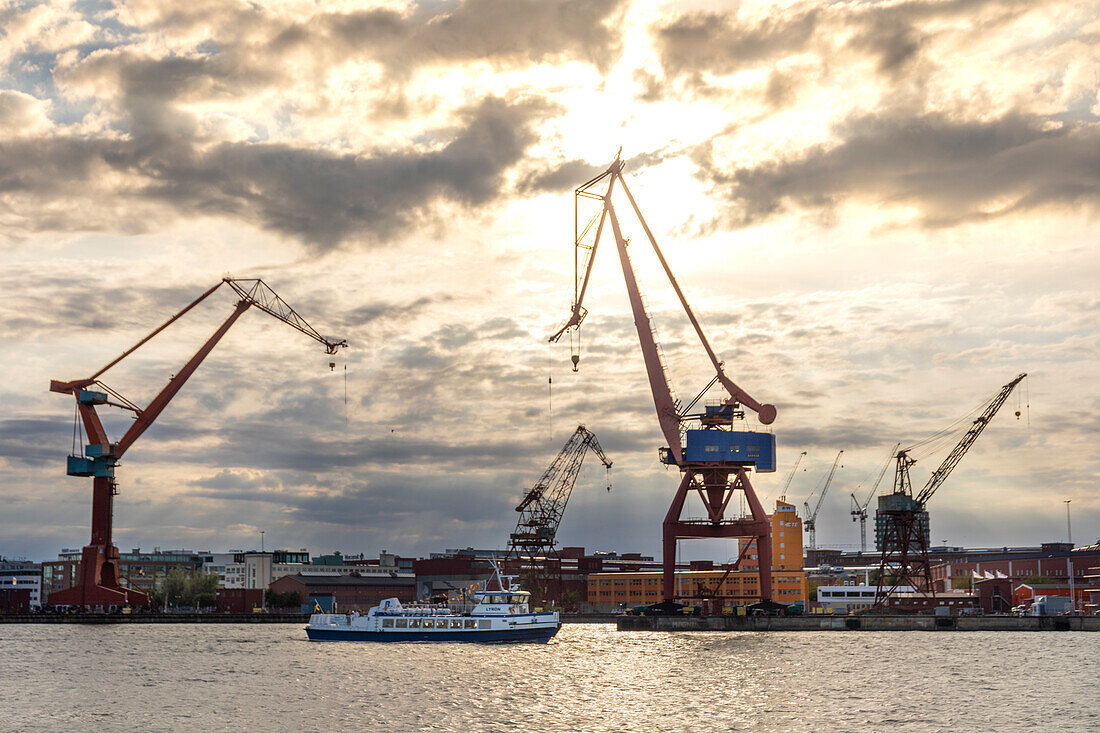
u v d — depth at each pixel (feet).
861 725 255.29
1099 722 257.75
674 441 633.20
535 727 254.88
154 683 342.23
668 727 254.27
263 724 260.42
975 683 330.54
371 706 287.07
